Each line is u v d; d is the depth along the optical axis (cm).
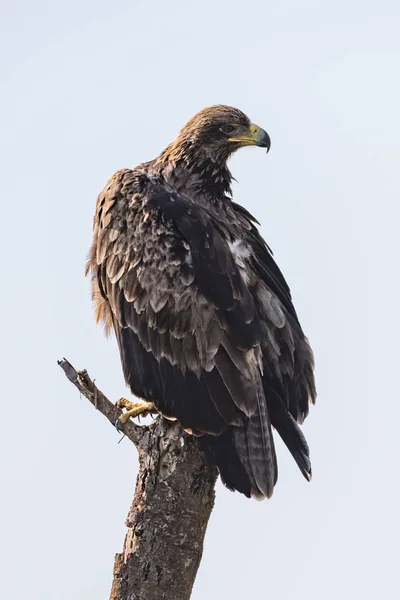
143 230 1256
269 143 1392
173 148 1405
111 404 1152
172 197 1294
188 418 1123
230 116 1387
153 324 1203
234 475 1087
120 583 1093
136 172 1357
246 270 1260
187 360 1164
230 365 1139
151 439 1123
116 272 1264
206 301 1177
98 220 1328
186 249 1216
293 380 1244
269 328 1235
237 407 1117
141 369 1205
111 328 1334
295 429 1177
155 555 1084
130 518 1104
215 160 1391
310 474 1141
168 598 1081
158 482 1100
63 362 1151
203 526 1104
